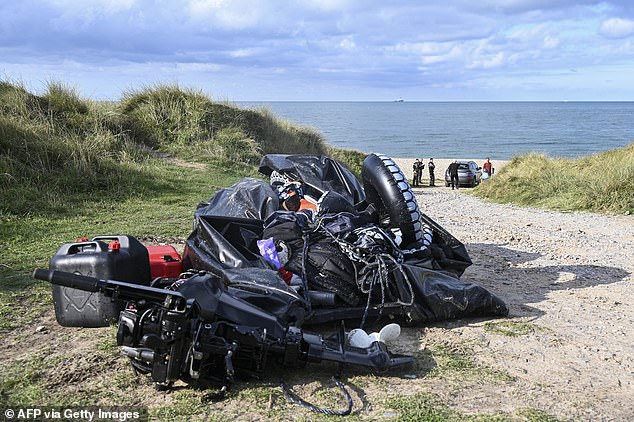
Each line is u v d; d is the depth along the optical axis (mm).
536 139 99375
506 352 4781
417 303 5230
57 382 3977
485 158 61094
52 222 9273
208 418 3576
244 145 19516
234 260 5188
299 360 4121
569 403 3898
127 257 4773
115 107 19312
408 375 4266
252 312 4148
